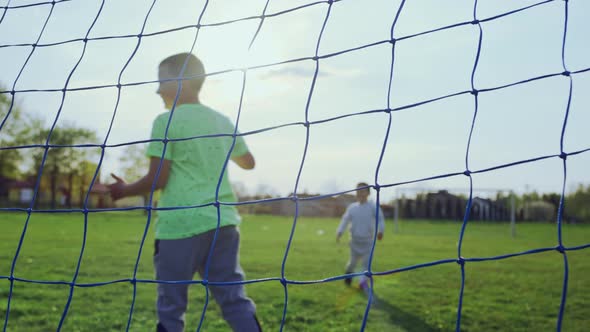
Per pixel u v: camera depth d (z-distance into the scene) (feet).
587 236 85.40
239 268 10.37
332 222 124.26
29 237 55.26
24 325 17.02
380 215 26.14
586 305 22.52
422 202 129.90
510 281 29.58
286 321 18.45
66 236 58.18
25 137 144.36
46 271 30.32
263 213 164.35
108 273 30.30
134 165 153.28
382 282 28.02
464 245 61.93
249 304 10.16
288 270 34.01
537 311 21.18
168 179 10.20
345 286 26.02
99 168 7.88
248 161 11.39
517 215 129.39
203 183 10.15
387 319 19.21
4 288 23.30
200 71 10.83
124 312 19.27
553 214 129.39
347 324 18.29
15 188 215.10
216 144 10.45
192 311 19.58
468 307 21.66
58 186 194.18
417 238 74.74
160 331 9.68
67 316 18.38
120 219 115.44
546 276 32.19
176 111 10.40
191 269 9.92
